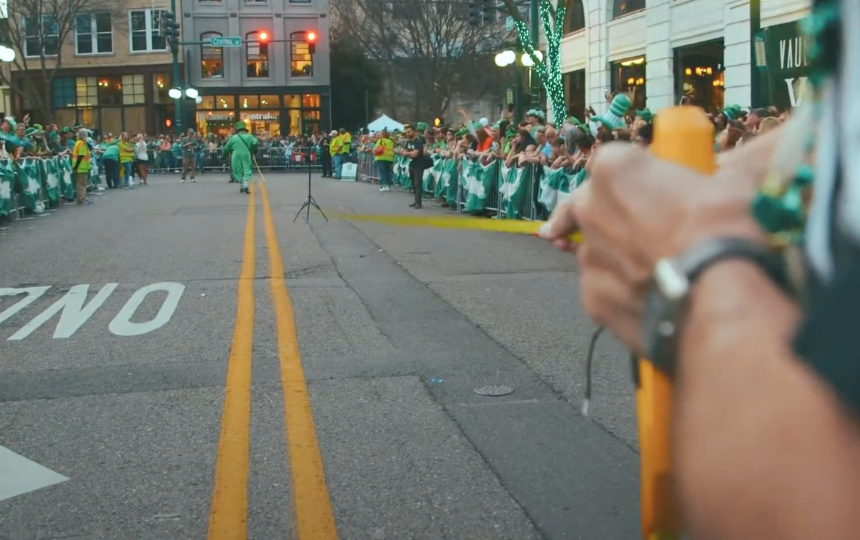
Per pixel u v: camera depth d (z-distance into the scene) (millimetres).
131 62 47062
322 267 10242
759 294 594
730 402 547
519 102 21312
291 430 4773
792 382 519
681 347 621
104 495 4016
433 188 21078
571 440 4602
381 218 1863
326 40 47688
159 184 30625
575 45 28906
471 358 6207
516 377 5742
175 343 6719
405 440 4633
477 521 3693
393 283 9180
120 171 29328
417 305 8039
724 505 528
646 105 23938
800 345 528
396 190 25406
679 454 592
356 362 6121
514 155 14570
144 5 46688
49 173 19391
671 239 675
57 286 9195
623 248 716
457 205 17781
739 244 628
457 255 11133
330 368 5977
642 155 750
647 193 710
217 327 7207
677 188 701
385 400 5297
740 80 19234
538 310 7777
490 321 7359
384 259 10852
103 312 7883
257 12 47000
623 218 718
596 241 746
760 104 10539
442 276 9602
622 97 9719
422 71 43344
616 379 5660
